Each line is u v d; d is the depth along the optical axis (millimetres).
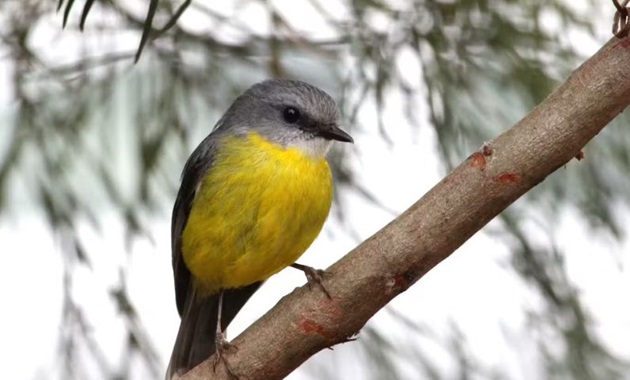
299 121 10031
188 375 8141
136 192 9938
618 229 10375
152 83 10297
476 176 7246
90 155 10203
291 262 10148
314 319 7742
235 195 9914
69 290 9500
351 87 9883
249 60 10469
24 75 10062
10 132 10078
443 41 9977
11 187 10062
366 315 7723
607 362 10242
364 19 9977
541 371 10133
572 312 10164
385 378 10336
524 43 10188
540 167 7160
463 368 10219
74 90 10305
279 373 7973
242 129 10211
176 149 10547
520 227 10078
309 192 9852
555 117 7090
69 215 9719
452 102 9906
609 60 6988
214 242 10039
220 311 10344
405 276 7539
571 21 10125
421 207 7430
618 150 10500
